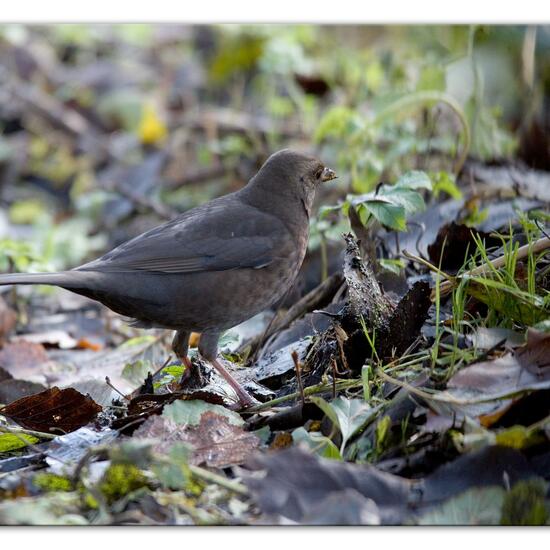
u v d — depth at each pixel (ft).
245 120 64.95
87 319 48.26
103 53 86.17
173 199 60.03
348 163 47.70
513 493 22.91
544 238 30.63
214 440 26.55
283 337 35.50
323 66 67.31
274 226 33.40
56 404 29.68
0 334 44.80
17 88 77.51
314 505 22.68
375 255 36.14
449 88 55.21
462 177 44.57
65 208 68.08
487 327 29.68
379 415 26.25
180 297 31.58
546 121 51.88
